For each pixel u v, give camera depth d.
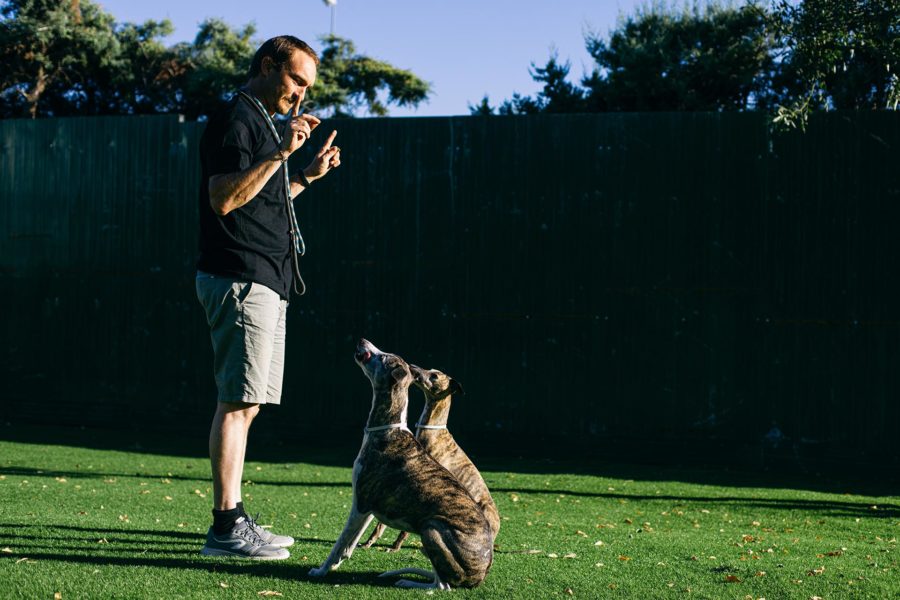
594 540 5.38
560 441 10.65
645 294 10.46
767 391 10.12
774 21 8.95
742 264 10.21
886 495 8.55
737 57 20.06
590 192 10.62
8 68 25.61
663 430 10.38
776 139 10.13
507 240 10.85
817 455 9.98
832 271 10.00
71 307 12.26
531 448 10.72
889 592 4.00
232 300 4.14
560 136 10.71
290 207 4.44
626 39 21.78
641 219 10.48
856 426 9.89
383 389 3.99
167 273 11.91
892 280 9.85
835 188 10.01
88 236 12.21
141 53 27.00
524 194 10.80
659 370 10.41
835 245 10.00
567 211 10.70
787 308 10.09
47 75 26.16
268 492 7.43
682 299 10.36
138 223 12.02
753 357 10.16
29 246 12.42
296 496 7.21
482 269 10.92
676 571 4.34
